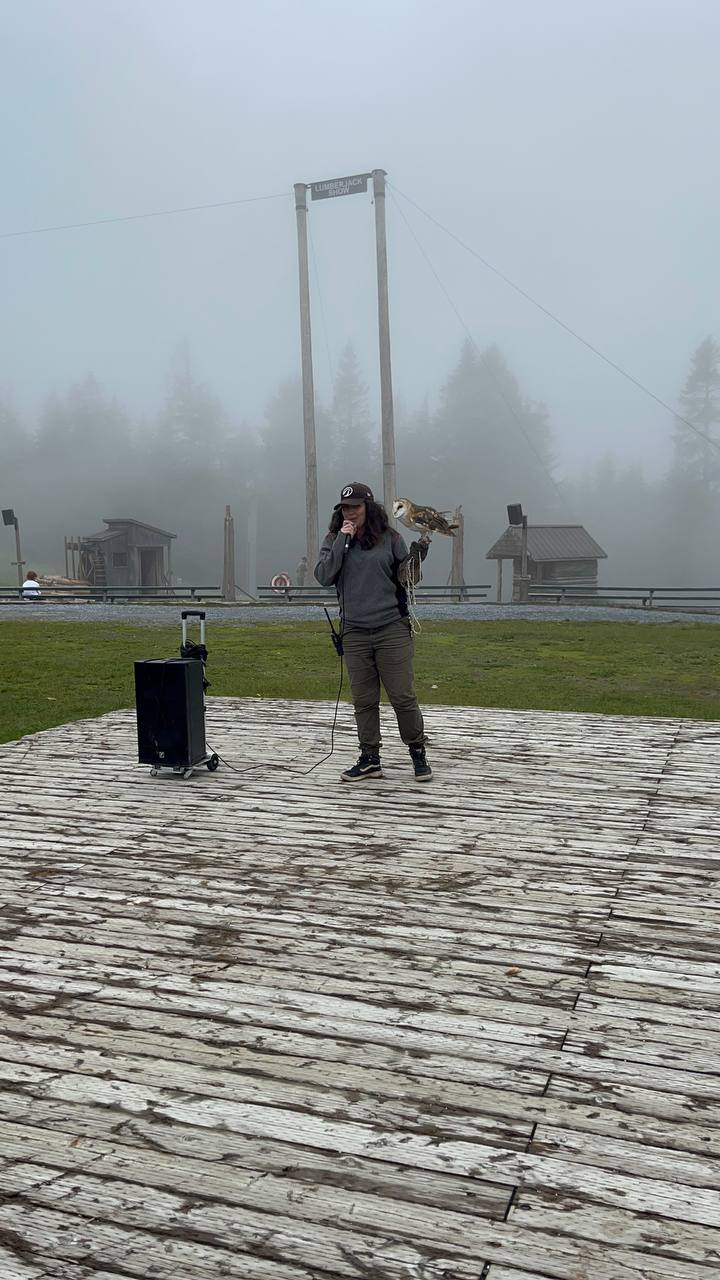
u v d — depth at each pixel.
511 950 3.72
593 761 6.93
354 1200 2.29
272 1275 2.06
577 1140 2.52
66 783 6.32
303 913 4.09
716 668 15.00
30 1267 2.08
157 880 4.50
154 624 21.81
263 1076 2.82
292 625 21.81
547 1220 2.23
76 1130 2.56
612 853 4.89
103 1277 2.05
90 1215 2.24
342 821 5.44
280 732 8.01
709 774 6.54
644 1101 2.70
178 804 5.80
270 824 5.39
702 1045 3.01
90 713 10.30
